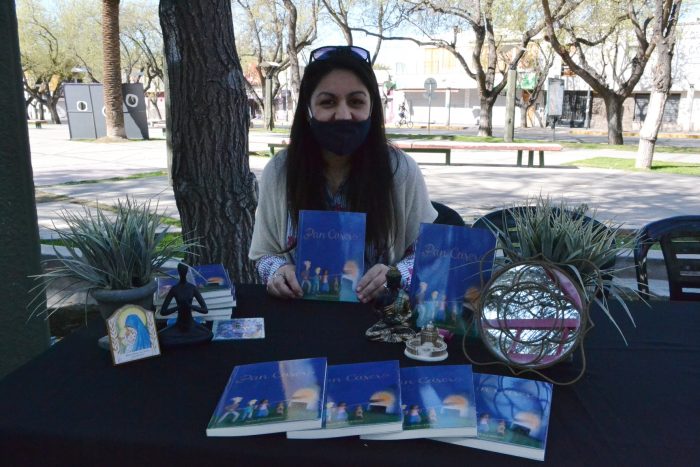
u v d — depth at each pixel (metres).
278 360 1.51
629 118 36.28
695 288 2.40
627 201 8.02
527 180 10.14
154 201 7.67
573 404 1.28
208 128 3.14
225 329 1.70
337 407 1.20
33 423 1.20
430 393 1.26
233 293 1.89
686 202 7.95
